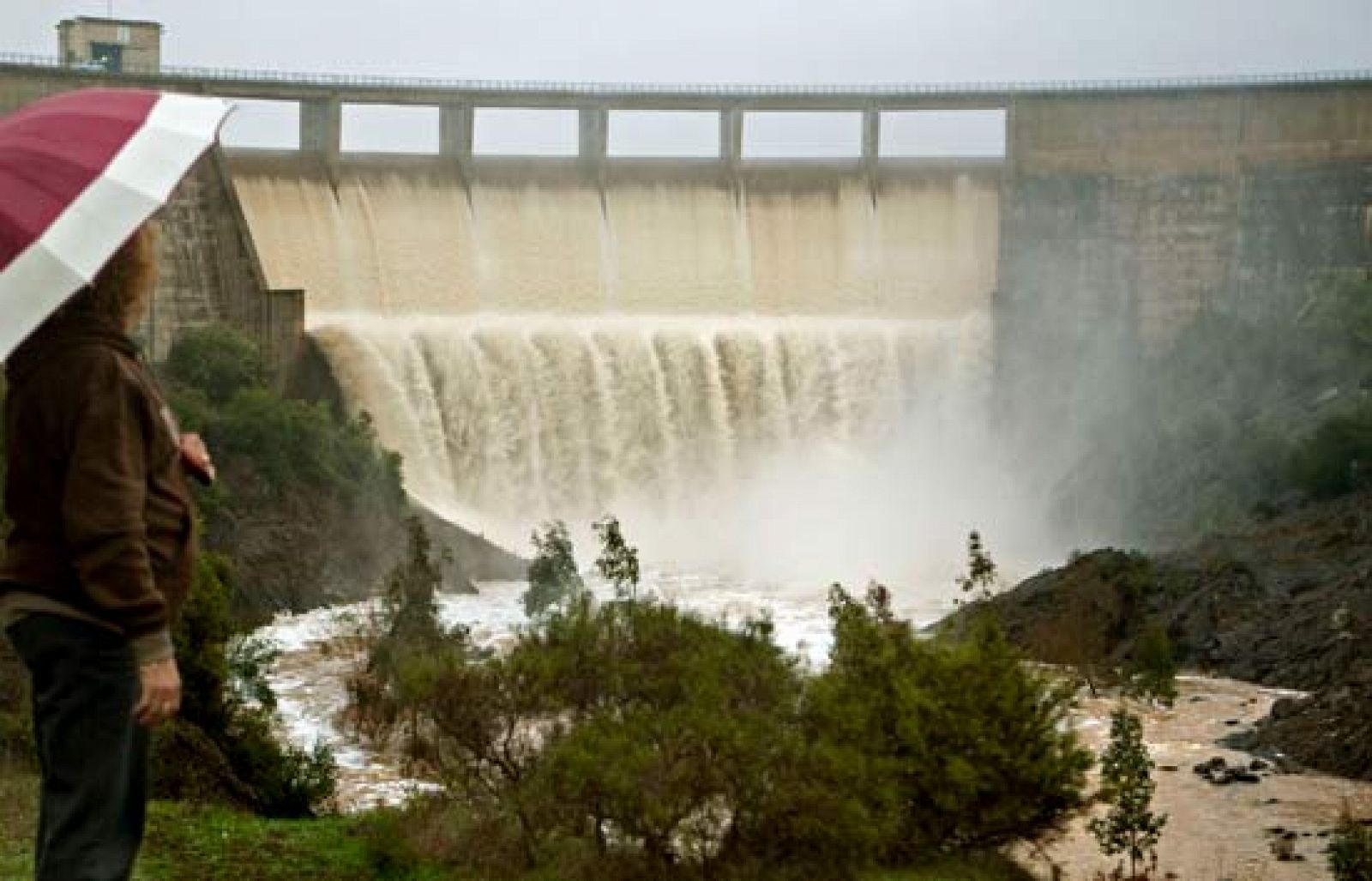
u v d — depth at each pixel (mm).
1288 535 89375
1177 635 77938
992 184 128375
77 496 10438
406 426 108312
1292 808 51875
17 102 103438
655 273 119562
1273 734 60094
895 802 37375
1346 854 43531
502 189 116688
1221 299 127188
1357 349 115875
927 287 126000
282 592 91688
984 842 40281
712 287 120812
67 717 10664
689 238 120750
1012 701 39656
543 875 34500
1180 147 127625
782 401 120000
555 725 37219
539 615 81562
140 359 11078
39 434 10570
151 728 11008
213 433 94375
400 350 109625
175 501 10984
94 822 10672
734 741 34562
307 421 96312
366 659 74062
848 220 124812
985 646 40781
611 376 116188
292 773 46812
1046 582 82875
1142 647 68812
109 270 10695
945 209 127438
